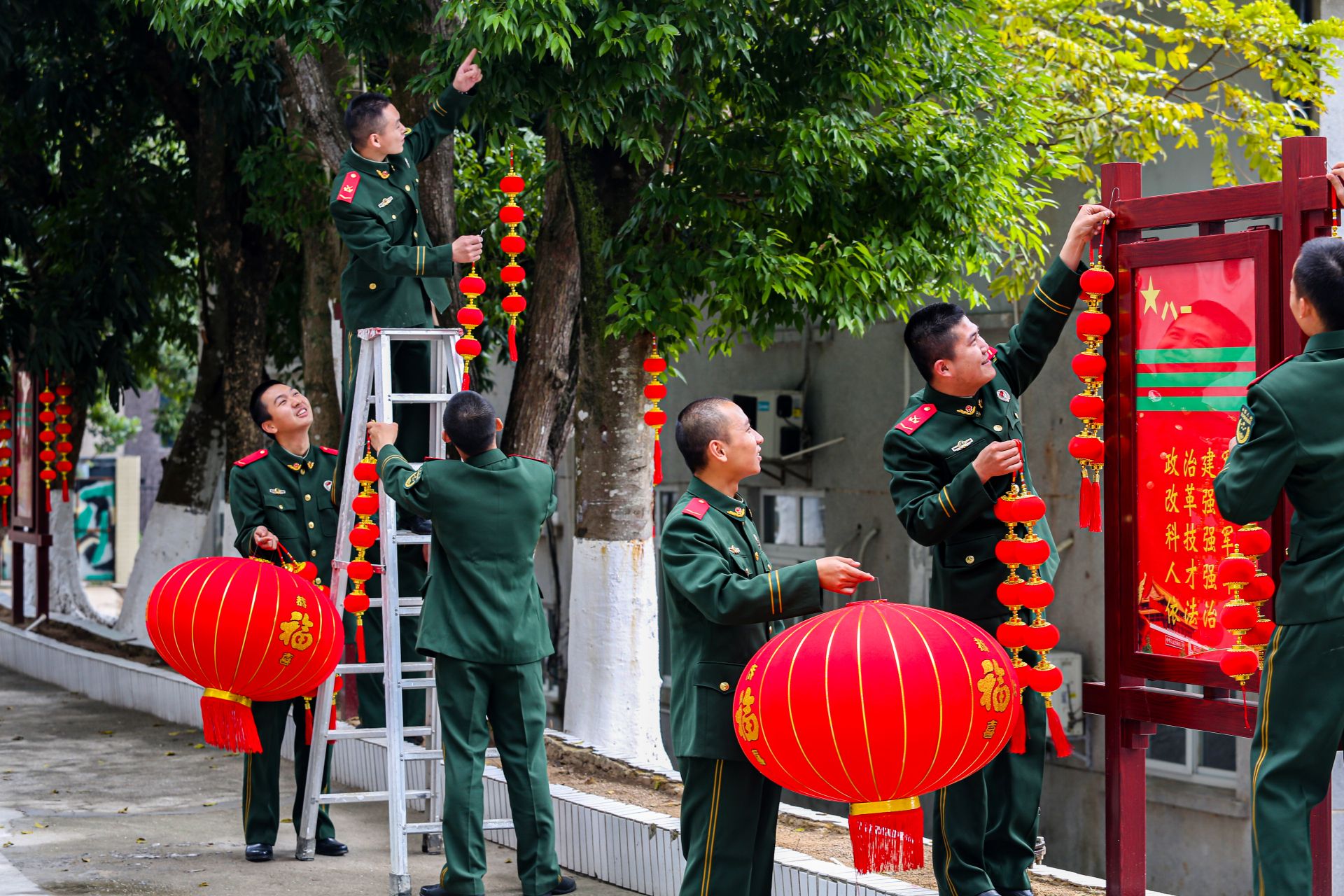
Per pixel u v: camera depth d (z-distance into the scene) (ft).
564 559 50.62
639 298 22.65
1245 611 11.65
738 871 12.90
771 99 23.17
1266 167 29.99
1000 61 26.21
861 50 23.31
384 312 19.20
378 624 23.35
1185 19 33.50
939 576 14.05
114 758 26.89
